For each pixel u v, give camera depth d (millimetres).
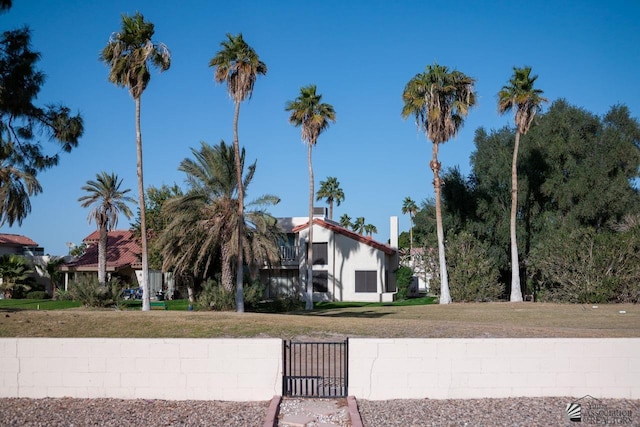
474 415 10695
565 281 36344
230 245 32094
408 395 12008
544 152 41969
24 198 20609
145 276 30500
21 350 12211
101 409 11156
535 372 12125
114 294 33688
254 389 12008
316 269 44969
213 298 31578
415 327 20766
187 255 32656
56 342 12211
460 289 38125
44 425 10055
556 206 42719
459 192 43969
